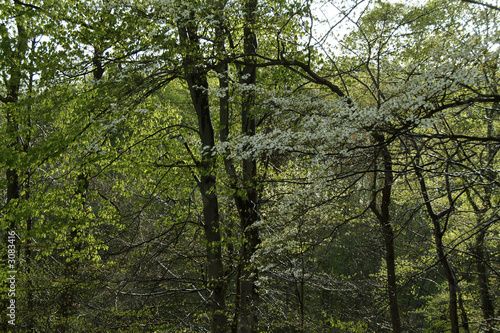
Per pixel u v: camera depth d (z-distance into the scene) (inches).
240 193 315.0
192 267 423.8
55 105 297.6
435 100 179.2
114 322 354.9
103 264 361.7
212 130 383.2
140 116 394.9
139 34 287.3
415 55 298.7
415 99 165.8
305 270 350.3
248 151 211.3
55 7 305.0
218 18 281.9
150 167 389.1
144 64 286.2
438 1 289.1
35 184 401.4
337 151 201.3
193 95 378.9
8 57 298.0
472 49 164.4
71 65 294.7
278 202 331.0
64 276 372.8
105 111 297.9
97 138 322.0
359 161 209.9
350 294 382.9
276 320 363.9
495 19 198.5
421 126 189.6
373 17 309.6
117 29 286.4
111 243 448.1
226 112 378.9
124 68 283.9
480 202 381.1
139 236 425.1
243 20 293.6
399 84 188.1
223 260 408.8
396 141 246.5
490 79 199.9
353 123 185.2
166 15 275.3
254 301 350.9
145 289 397.4
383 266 497.7
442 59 179.0
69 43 307.4
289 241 293.3
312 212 319.6
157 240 394.0
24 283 372.2
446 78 165.6
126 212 441.7
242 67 379.6
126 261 376.8
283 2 276.5
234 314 362.6
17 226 412.2
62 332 399.9
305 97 233.0
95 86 296.7
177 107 448.5
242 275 365.4
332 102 211.5
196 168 362.6
